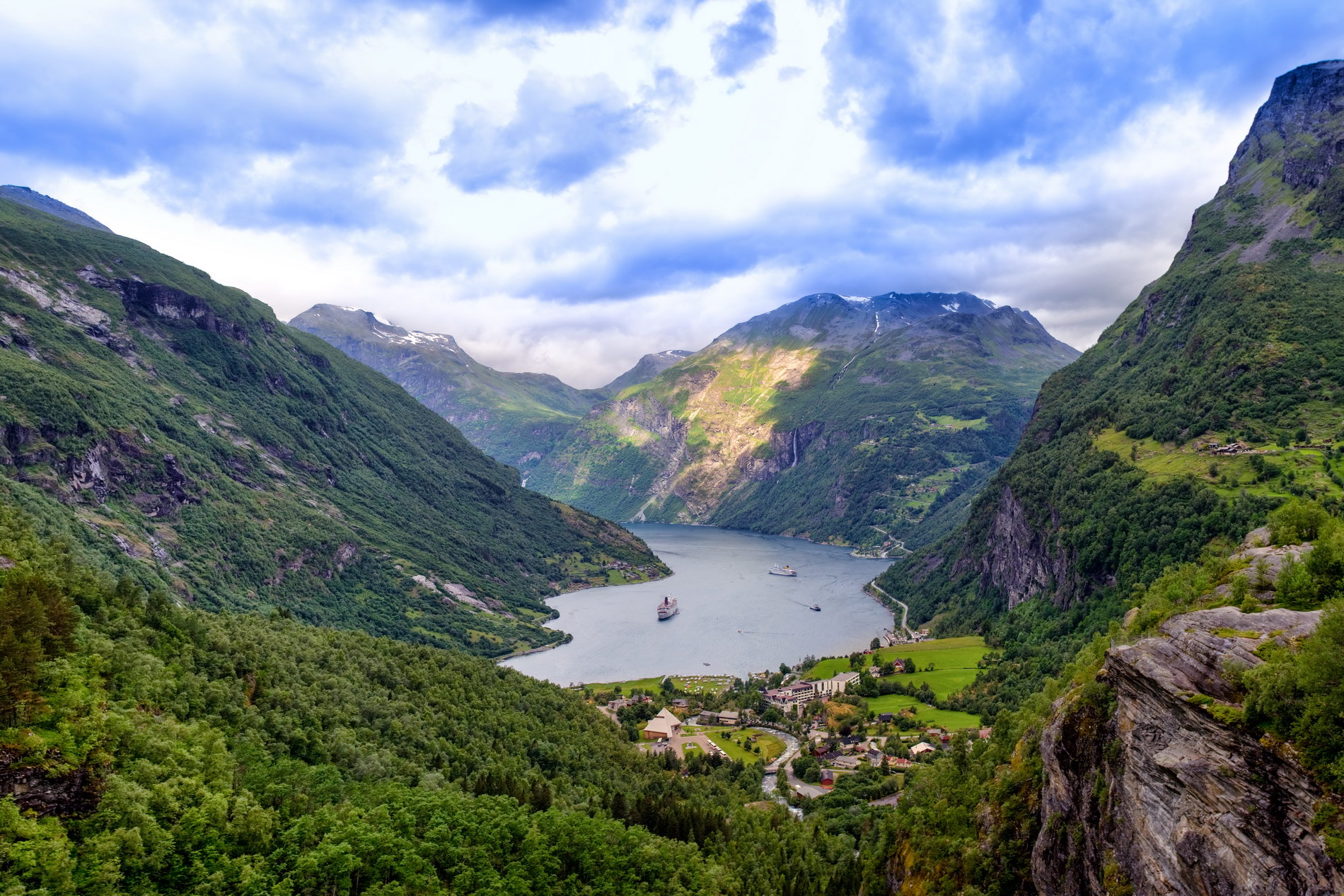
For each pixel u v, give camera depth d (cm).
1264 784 4416
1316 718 4247
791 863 11956
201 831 8675
